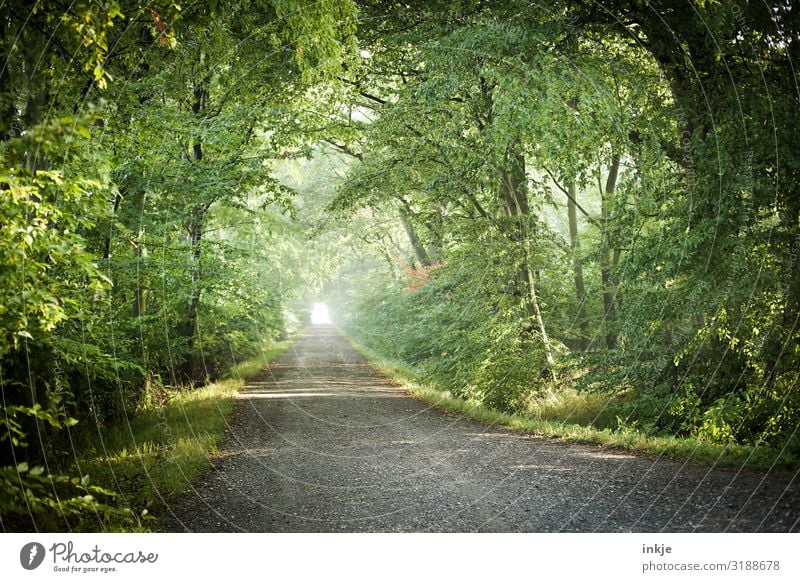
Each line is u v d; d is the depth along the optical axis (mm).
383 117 14773
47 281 4738
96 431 8805
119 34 7535
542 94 10555
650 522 5180
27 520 5141
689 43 9656
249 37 10898
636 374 10664
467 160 13289
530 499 6062
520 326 14297
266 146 14562
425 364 17609
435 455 8438
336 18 8898
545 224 15336
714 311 9312
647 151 11305
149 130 9695
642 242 10586
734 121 9039
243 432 10234
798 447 7164
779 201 8727
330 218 19453
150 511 5727
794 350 8312
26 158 4863
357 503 6098
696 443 8023
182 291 11578
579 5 10945
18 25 5523
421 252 22734
